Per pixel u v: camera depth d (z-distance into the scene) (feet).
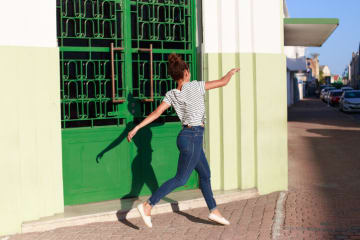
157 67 20.10
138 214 17.56
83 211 17.28
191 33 20.51
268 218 16.87
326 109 108.47
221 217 15.66
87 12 18.34
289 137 45.88
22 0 15.81
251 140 20.66
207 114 20.21
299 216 17.10
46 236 15.37
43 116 16.38
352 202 19.12
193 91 14.60
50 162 16.69
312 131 52.29
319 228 15.55
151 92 19.20
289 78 132.16
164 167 20.04
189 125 14.58
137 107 19.38
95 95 18.49
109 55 18.83
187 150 14.48
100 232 15.65
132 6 19.36
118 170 19.02
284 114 21.50
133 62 19.44
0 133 15.43
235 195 19.81
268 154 21.07
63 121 17.89
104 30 18.71
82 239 14.93
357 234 14.84
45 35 16.38
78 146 18.11
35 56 16.10
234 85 20.39
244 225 16.02
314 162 30.22
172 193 19.85
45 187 16.63
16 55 15.67
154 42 20.06
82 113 18.10
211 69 19.99
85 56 18.26
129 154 19.21
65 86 17.90
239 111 20.36
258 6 20.49
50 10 16.46
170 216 17.48
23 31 15.87
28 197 16.22
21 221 15.94
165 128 19.98
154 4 19.74
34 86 16.12
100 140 18.53
